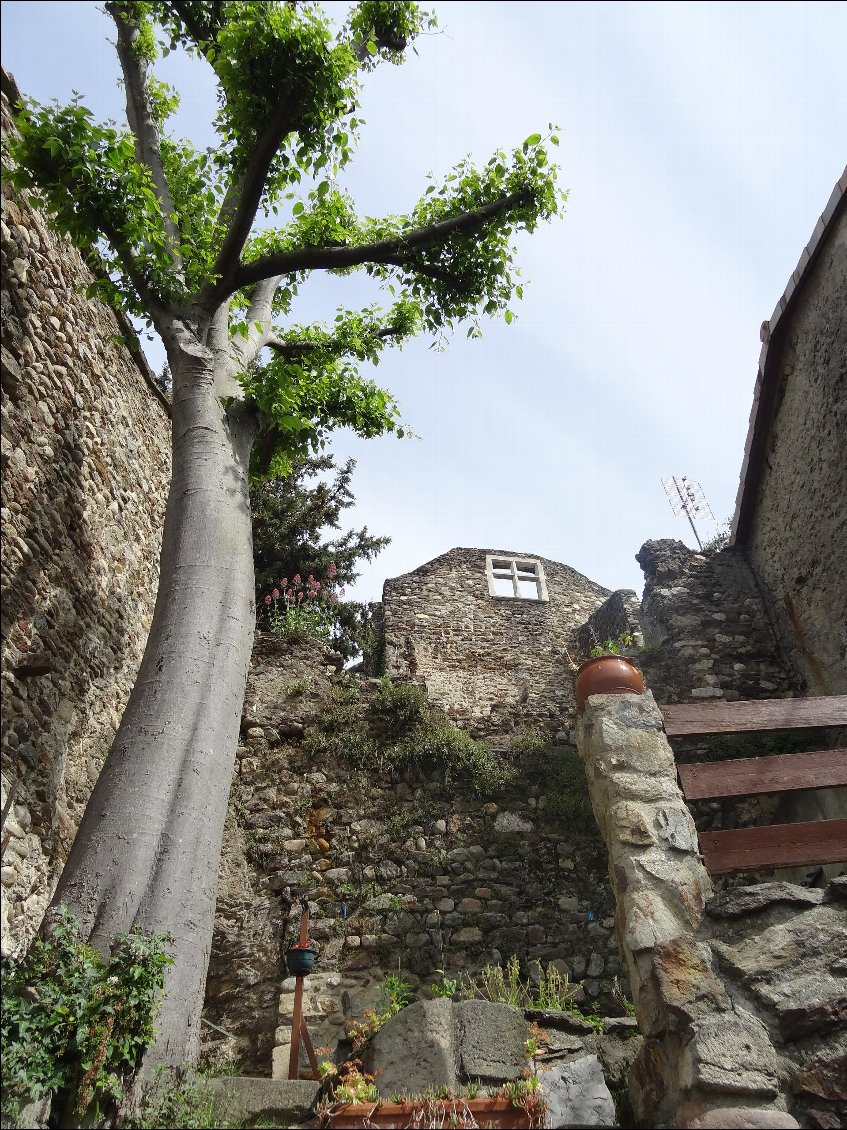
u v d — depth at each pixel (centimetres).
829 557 709
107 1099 289
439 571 1358
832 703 431
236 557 475
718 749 682
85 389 580
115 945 325
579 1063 338
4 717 434
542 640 1291
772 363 775
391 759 682
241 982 555
